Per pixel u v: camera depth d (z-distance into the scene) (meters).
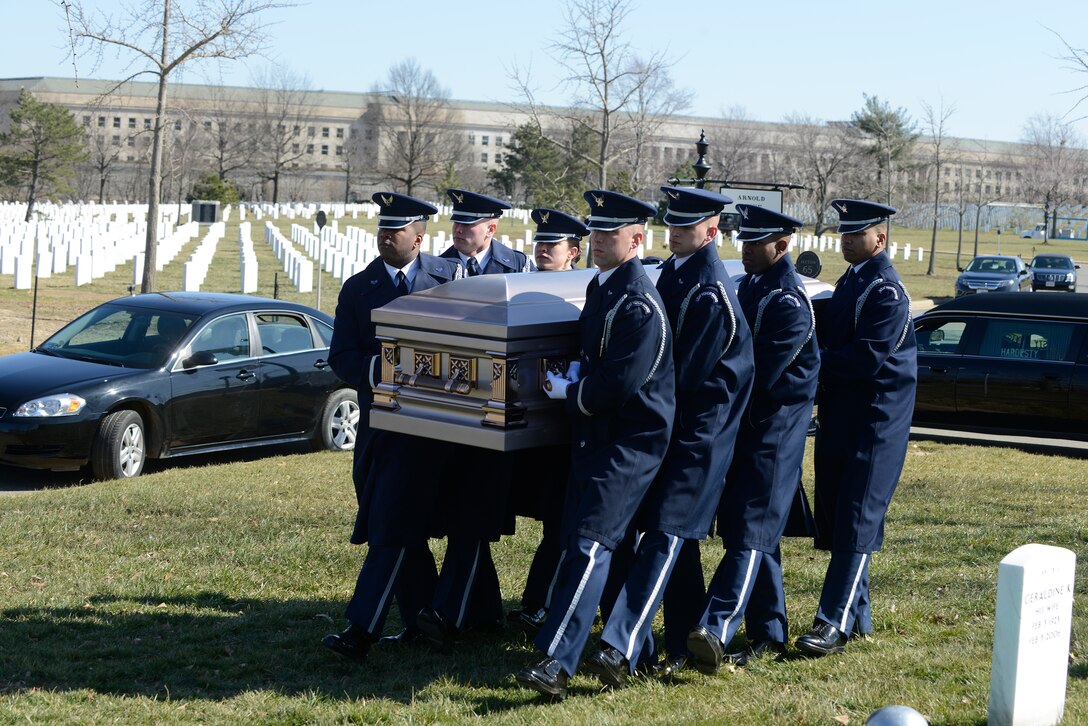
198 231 51.62
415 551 5.50
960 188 65.62
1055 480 10.80
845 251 5.46
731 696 4.71
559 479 5.47
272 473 10.16
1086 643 5.38
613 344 4.59
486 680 4.94
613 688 4.80
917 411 13.58
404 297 5.12
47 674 4.98
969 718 4.35
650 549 4.76
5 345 18.33
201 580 6.54
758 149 76.50
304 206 78.50
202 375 10.73
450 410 4.88
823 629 5.26
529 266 6.91
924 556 7.33
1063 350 12.88
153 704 4.62
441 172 91.69
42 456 9.77
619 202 4.61
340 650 5.02
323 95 118.25
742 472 5.05
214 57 21.17
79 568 6.78
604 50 24.62
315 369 11.67
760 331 5.07
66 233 36.50
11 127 61.34
